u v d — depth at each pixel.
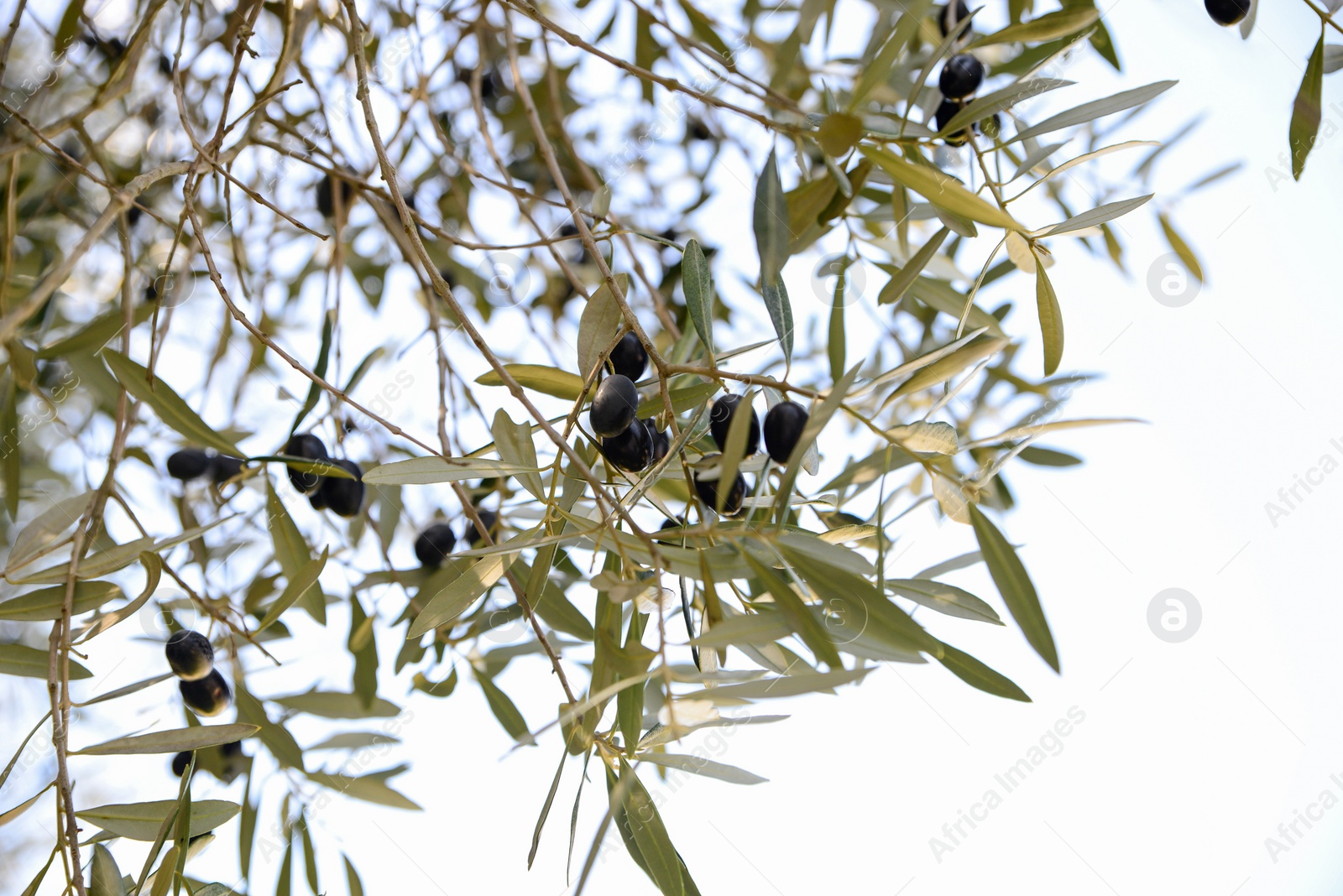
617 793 1.12
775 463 1.19
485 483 1.32
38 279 1.36
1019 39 1.20
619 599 1.14
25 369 1.29
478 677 1.32
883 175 1.27
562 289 1.48
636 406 1.17
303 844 1.31
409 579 1.33
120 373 1.21
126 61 1.28
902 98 1.31
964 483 1.17
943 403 1.17
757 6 1.40
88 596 1.19
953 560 1.25
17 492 1.30
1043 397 1.35
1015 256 1.21
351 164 1.40
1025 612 1.16
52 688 1.17
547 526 1.18
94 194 1.42
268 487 1.29
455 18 1.39
